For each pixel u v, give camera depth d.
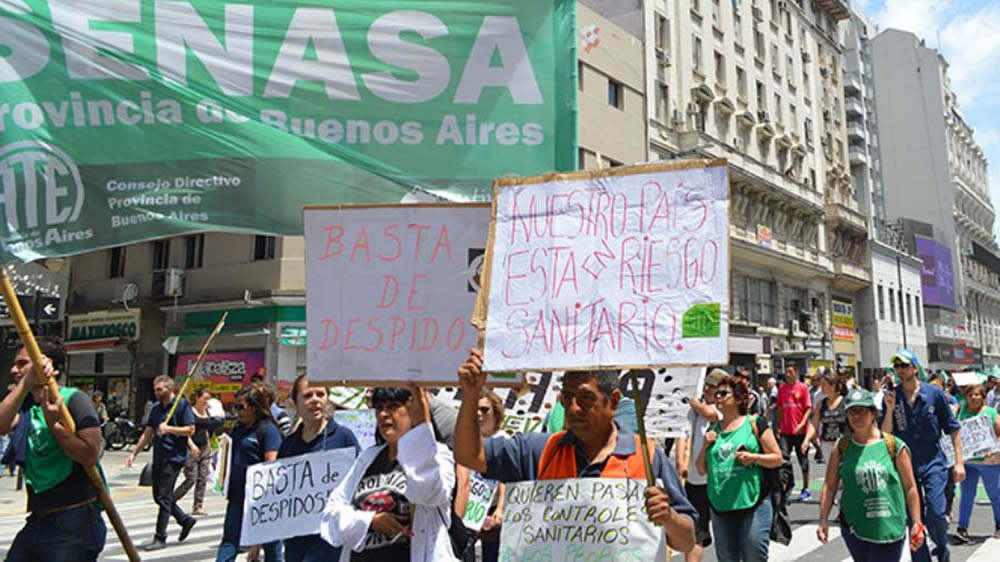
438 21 4.30
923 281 58.06
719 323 2.84
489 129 4.25
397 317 3.70
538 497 3.04
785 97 41.22
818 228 41.53
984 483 9.22
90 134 3.97
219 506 12.70
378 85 4.23
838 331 43.00
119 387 26.45
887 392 7.12
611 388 3.00
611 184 3.10
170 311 25.20
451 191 4.20
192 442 11.25
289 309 22.75
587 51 27.55
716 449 5.52
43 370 3.70
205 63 4.10
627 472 2.98
